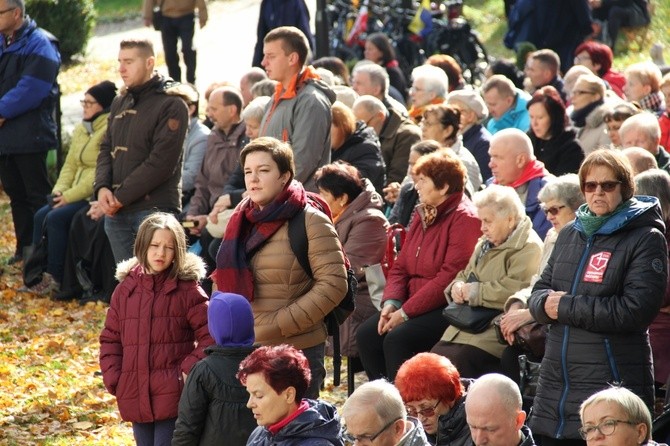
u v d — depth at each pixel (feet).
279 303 55.21
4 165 107.55
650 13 181.57
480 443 44.34
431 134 80.59
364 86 95.35
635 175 63.98
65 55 200.13
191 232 92.32
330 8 165.17
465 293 62.90
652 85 99.19
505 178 71.61
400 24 158.71
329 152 74.43
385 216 78.84
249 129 89.35
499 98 98.17
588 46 118.73
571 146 82.43
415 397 49.21
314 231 55.01
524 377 56.49
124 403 57.57
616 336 50.70
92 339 91.40
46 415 73.87
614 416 41.81
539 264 62.54
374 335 68.49
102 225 97.91
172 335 57.47
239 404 50.80
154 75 85.61
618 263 50.39
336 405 72.69
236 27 218.79
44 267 103.19
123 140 85.71
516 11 147.54
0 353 87.56
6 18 103.71
